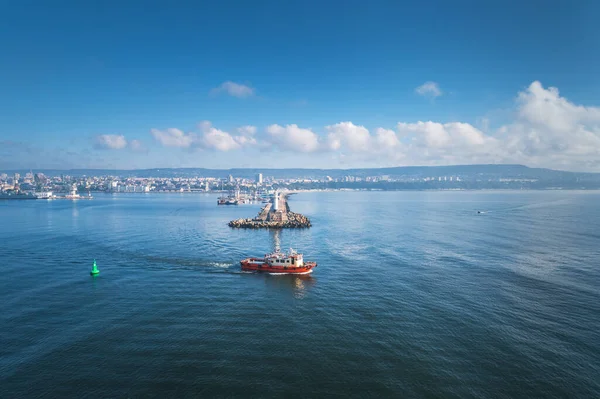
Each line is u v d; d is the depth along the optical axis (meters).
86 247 134.38
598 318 69.50
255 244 145.88
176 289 87.94
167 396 47.94
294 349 59.09
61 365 54.34
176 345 60.19
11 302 78.19
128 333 64.25
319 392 48.78
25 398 47.47
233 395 48.16
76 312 73.19
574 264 107.12
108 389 49.25
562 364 54.62
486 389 49.38
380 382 50.81
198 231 182.25
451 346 59.91
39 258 116.81
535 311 72.88
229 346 59.97
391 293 84.06
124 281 93.56
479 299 79.44
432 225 198.75
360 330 65.62
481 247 133.25
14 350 58.38
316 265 109.19
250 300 80.81
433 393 48.66
